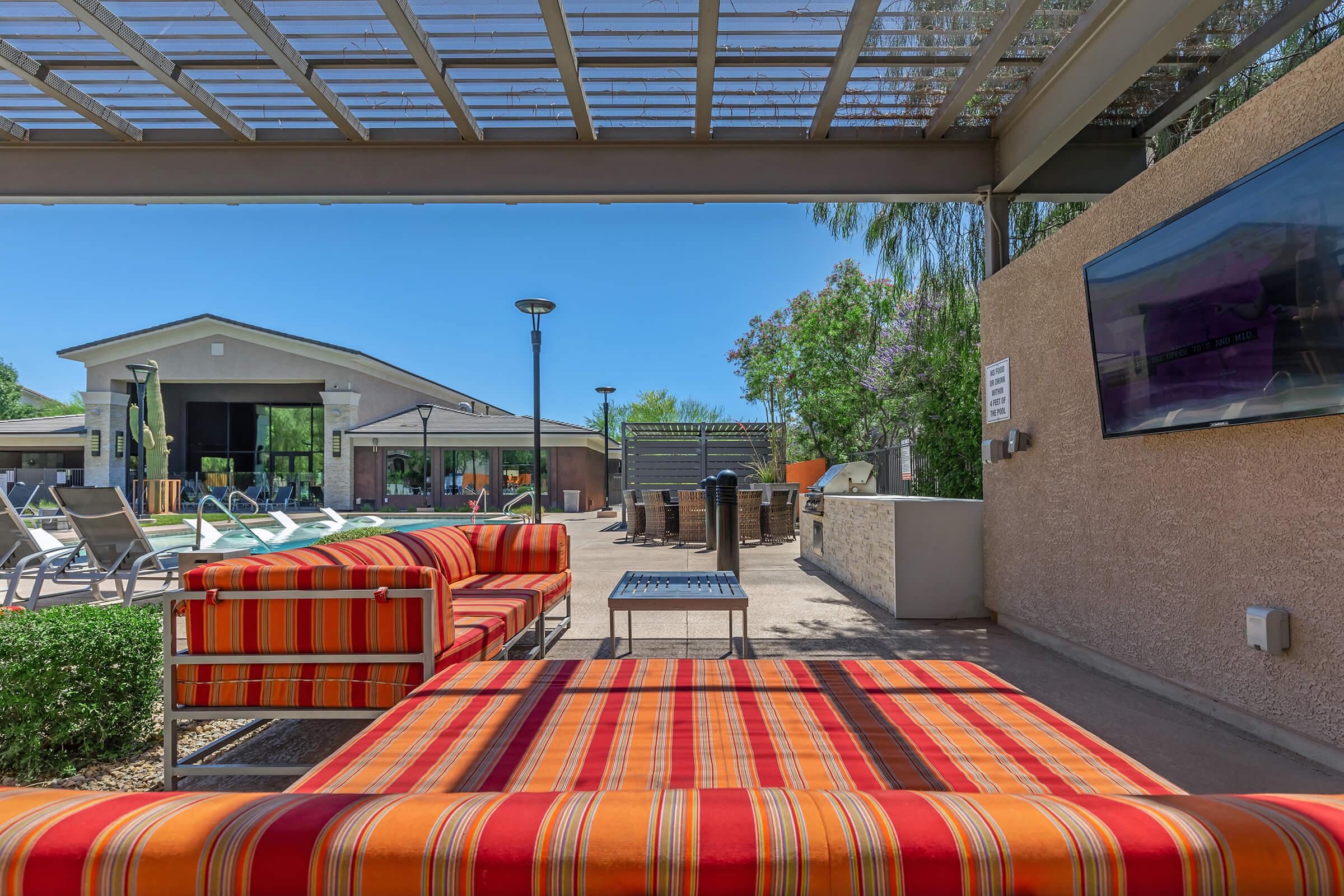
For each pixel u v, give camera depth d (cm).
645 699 165
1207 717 273
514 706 160
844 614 478
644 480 1516
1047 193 435
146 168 436
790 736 140
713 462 1526
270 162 437
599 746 135
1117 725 266
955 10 317
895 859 56
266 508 2050
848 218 701
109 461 2133
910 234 647
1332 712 214
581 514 1969
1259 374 225
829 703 161
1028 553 399
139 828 58
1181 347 262
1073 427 352
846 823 59
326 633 212
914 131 429
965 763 125
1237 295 233
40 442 2330
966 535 462
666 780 118
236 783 225
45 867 56
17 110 402
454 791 116
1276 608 232
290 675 213
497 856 57
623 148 437
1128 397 296
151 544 470
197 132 429
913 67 361
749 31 327
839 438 1382
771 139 430
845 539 605
